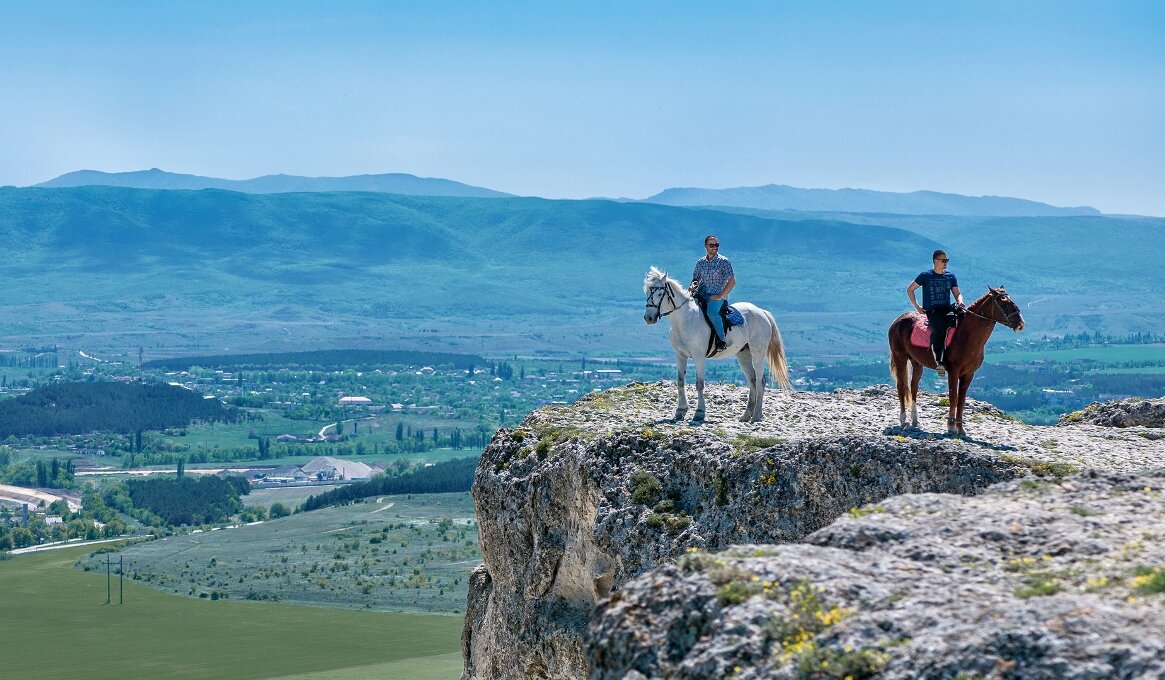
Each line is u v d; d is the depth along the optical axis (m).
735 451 34.22
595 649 18.98
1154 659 14.13
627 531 34.75
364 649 176.50
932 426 38.12
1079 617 15.34
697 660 17.22
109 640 193.12
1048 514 20.83
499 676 41.69
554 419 43.16
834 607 17.33
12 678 167.88
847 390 48.38
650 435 36.97
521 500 40.44
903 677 15.48
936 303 34.12
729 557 19.52
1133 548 18.50
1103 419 42.19
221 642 188.50
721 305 39.69
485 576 47.44
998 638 15.40
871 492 31.09
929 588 17.78
